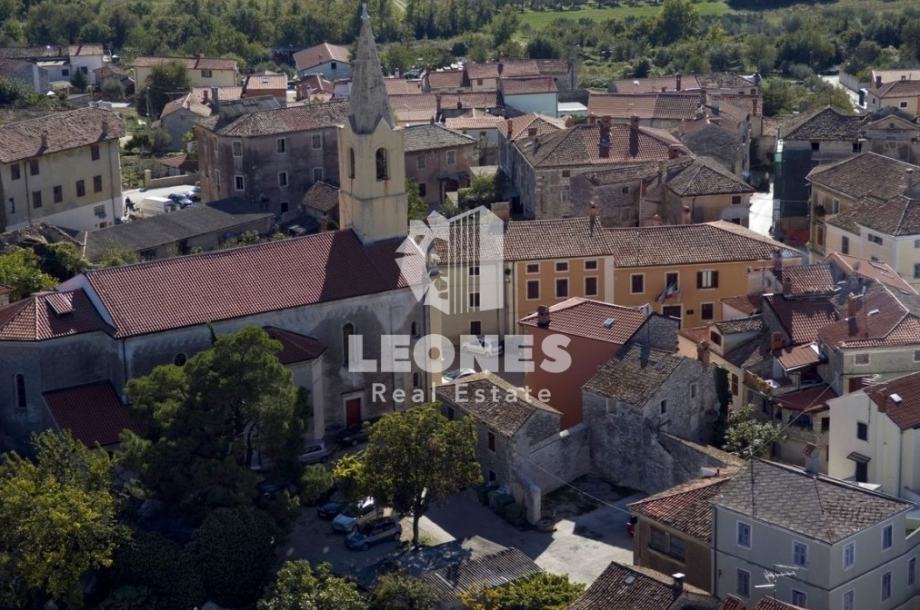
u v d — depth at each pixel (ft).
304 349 363.15
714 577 298.56
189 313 356.79
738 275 448.24
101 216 555.69
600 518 348.38
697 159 543.80
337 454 368.27
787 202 556.10
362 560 325.01
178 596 306.55
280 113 582.76
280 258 376.48
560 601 294.05
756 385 379.55
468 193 586.86
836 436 344.08
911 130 558.56
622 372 366.43
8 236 491.72
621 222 538.88
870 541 285.64
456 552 320.29
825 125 563.48
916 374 344.08
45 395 349.41
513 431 349.61
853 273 409.90
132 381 334.65
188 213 542.57
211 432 325.62
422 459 325.42
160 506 329.93
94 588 313.12
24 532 299.99
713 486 313.94
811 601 282.77
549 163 549.54
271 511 323.16
